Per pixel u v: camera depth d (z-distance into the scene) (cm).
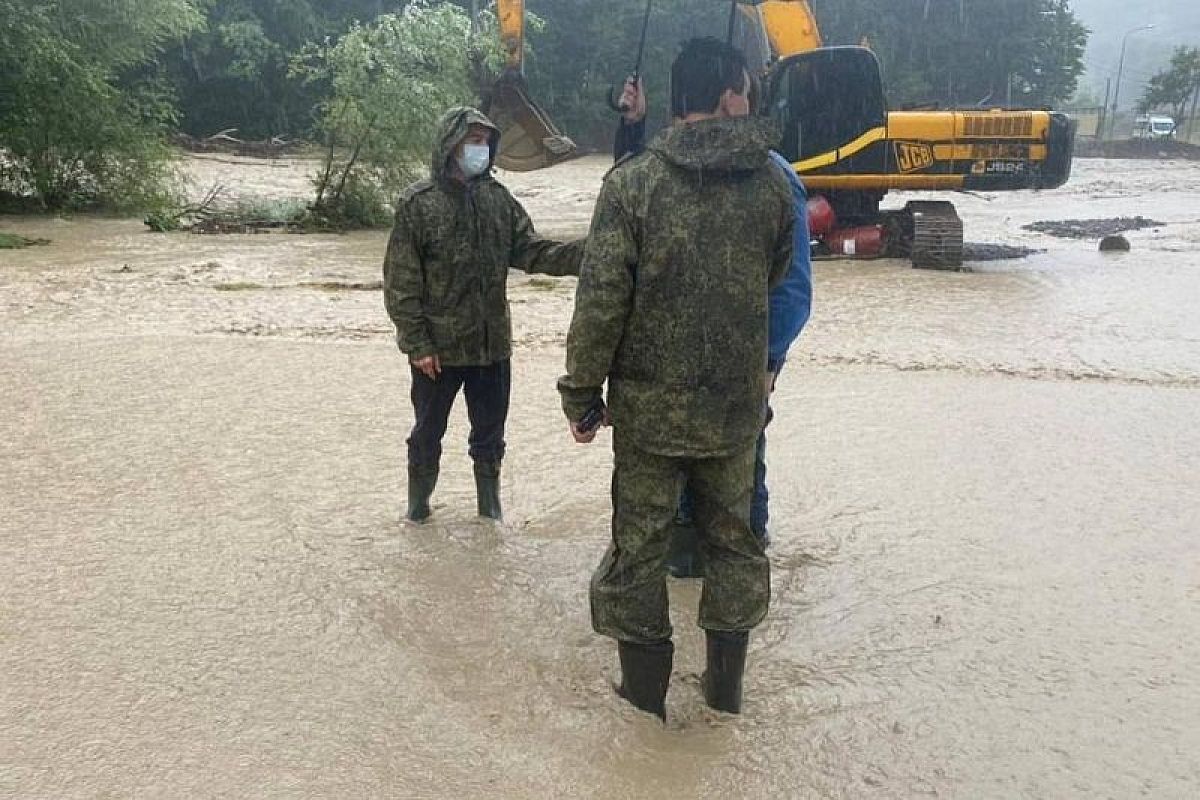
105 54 2286
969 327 1098
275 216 2133
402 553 491
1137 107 7938
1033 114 1625
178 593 447
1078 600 455
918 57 6506
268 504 552
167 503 552
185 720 352
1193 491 592
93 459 622
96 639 406
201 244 1788
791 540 517
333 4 5138
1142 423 730
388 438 670
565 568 480
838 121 1617
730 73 331
